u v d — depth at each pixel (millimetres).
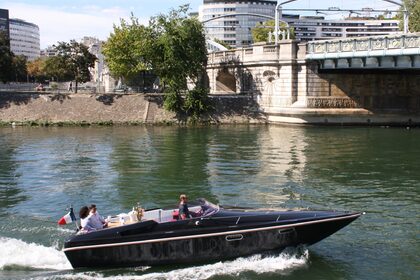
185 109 64000
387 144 43688
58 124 61938
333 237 19656
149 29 65125
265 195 26453
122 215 17484
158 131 55656
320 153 39125
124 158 37594
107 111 64625
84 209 17141
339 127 58250
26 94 66438
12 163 36156
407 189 27375
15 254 17734
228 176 31031
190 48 63938
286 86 61125
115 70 71875
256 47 64375
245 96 65750
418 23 83750
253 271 16469
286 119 61688
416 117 60531
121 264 16578
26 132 55125
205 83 74562
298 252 17672
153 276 16109
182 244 16750
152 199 25844
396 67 49156
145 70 70062
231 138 48844
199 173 31938
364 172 31828
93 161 36562
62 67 81062
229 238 16891
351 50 52906
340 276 16219
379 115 60375
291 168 33344
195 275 16203
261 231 16969
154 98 66750
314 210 17906
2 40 85500
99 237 16250
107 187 28469
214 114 64000
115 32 71125
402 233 20125
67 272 16344
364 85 60781
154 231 16641
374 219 21969
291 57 60250
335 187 28016
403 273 16484
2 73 86188
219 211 17281
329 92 60188
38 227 20812
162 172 32312
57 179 30719
